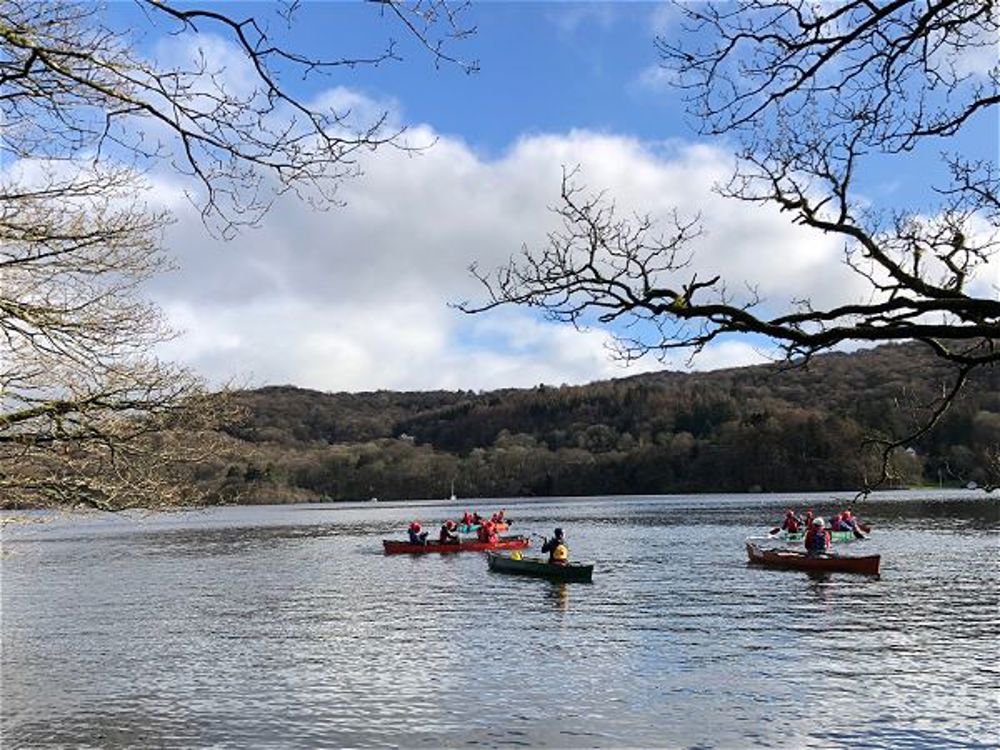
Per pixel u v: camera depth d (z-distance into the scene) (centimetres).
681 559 4925
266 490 14688
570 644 2603
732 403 15100
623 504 12762
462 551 6003
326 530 9025
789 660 2309
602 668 2289
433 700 2045
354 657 2516
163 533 9631
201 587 4306
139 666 2478
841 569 4125
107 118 793
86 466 1407
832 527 5747
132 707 2059
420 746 1741
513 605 3416
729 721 1827
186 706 2058
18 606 3731
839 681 2088
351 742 1778
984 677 2083
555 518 9450
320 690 2162
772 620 2889
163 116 713
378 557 5734
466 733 1808
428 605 3491
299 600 3747
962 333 528
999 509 8525
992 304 525
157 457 1480
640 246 584
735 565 4544
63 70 697
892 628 2689
